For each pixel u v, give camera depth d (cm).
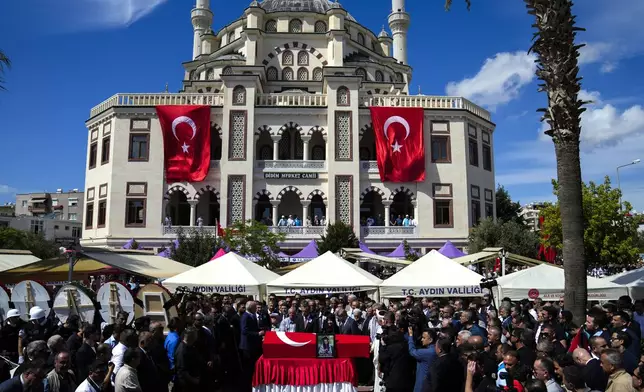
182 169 4134
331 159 4194
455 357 854
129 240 4069
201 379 1020
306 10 5384
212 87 4966
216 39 5778
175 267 2139
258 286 1819
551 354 835
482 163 4588
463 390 841
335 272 1834
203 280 1795
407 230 4216
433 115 4366
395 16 6006
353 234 3744
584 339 1046
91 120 4516
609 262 3391
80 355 983
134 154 4206
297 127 4300
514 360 772
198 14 5862
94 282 2638
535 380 638
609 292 1756
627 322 1034
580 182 1387
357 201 4153
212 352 1160
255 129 4259
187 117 4178
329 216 4125
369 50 5591
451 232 4238
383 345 1053
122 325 1107
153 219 4106
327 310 1753
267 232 3541
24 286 1547
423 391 895
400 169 4203
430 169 4291
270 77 5116
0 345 1215
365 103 4400
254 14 5131
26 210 9838
